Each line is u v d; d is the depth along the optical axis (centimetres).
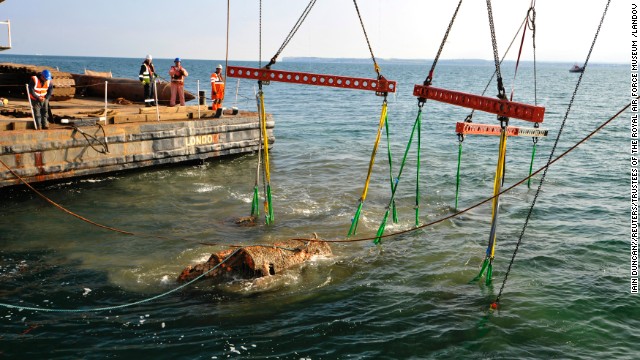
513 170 2047
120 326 825
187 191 1625
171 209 1441
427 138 2895
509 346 788
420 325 843
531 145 2675
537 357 762
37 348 761
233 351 762
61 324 828
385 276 1026
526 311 891
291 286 966
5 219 1315
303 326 834
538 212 1470
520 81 12925
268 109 4488
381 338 802
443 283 1001
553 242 1230
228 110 2223
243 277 984
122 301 907
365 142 2694
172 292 939
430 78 1050
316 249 1095
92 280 986
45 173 1527
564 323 855
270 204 1326
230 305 895
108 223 1312
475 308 901
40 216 1346
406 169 2031
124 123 1756
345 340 796
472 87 9788
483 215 1439
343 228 1302
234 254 1003
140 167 1817
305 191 1673
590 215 1447
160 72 11531
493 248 985
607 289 980
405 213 1448
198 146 1931
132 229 1273
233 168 1961
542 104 5659
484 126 1384
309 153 2330
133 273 1018
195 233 1255
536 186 1780
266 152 1301
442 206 1529
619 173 1984
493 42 880
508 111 880
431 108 5050
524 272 1059
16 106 1925
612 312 893
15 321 833
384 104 1162
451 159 2259
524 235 1278
